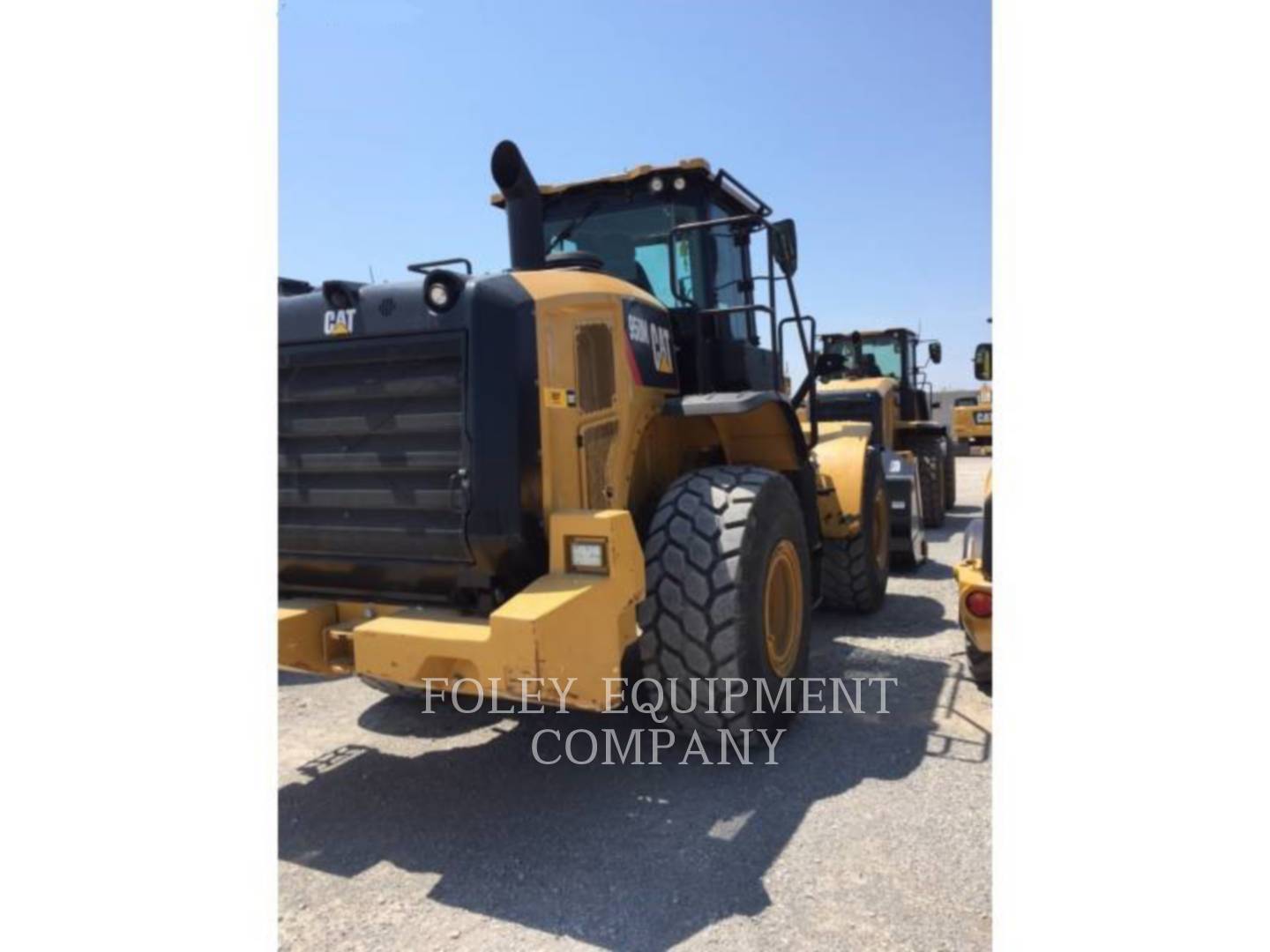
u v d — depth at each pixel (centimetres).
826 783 315
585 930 232
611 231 437
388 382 285
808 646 386
